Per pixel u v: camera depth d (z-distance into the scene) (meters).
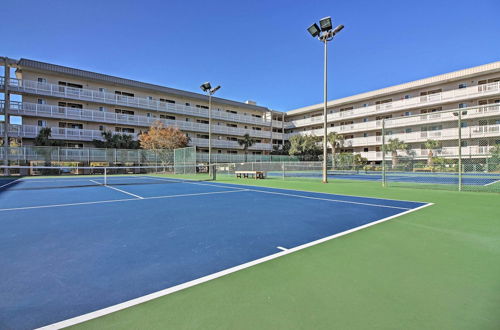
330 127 50.03
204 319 2.15
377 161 43.09
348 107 48.28
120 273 3.05
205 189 12.95
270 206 7.70
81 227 5.20
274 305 2.35
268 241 4.25
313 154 46.66
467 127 33.28
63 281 2.86
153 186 14.80
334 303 2.37
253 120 52.88
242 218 6.01
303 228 5.08
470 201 8.62
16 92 29.19
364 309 2.27
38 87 30.16
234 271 3.10
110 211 6.91
